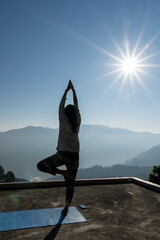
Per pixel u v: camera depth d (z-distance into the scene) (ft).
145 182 19.71
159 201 14.90
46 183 18.89
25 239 8.42
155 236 9.20
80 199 15.05
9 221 10.19
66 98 11.33
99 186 19.75
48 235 8.86
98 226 10.13
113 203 14.26
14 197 15.08
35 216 10.98
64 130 10.25
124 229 9.88
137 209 13.05
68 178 10.46
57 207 12.79
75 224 10.21
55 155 10.30
